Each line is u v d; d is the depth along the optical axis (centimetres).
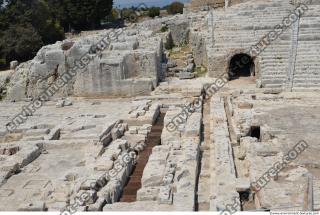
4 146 2647
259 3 4991
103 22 8800
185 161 2122
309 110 2884
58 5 7894
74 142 2650
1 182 2152
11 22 6116
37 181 2184
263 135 2428
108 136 2694
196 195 1867
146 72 3784
